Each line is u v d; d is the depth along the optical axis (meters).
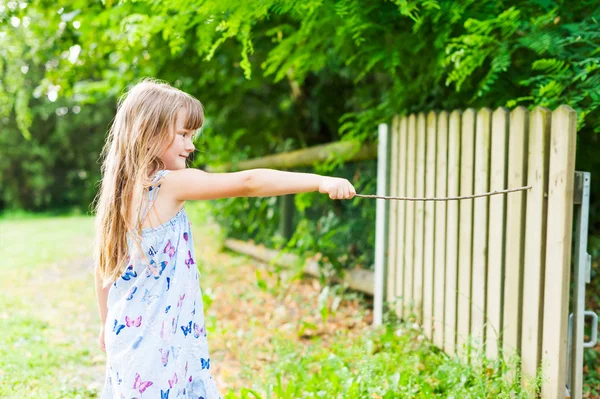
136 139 2.03
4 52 5.52
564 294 2.62
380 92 5.71
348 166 5.68
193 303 2.03
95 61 6.36
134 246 1.97
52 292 6.57
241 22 3.61
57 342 4.41
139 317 1.93
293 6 3.46
